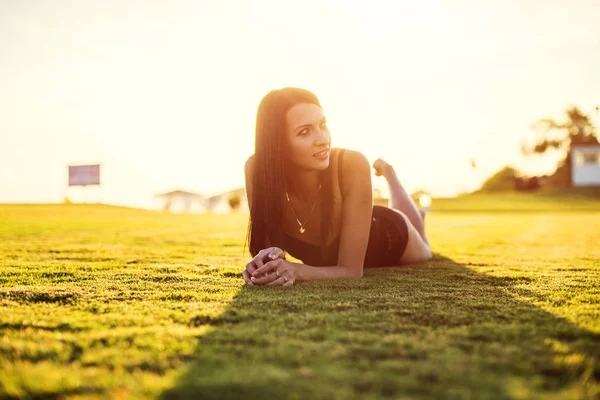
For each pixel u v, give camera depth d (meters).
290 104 2.73
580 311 2.05
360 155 2.98
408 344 1.54
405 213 4.35
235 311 2.03
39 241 6.66
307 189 2.93
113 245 6.17
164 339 1.61
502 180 59.44
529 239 7.70
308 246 3.13
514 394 1.16
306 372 1.30
